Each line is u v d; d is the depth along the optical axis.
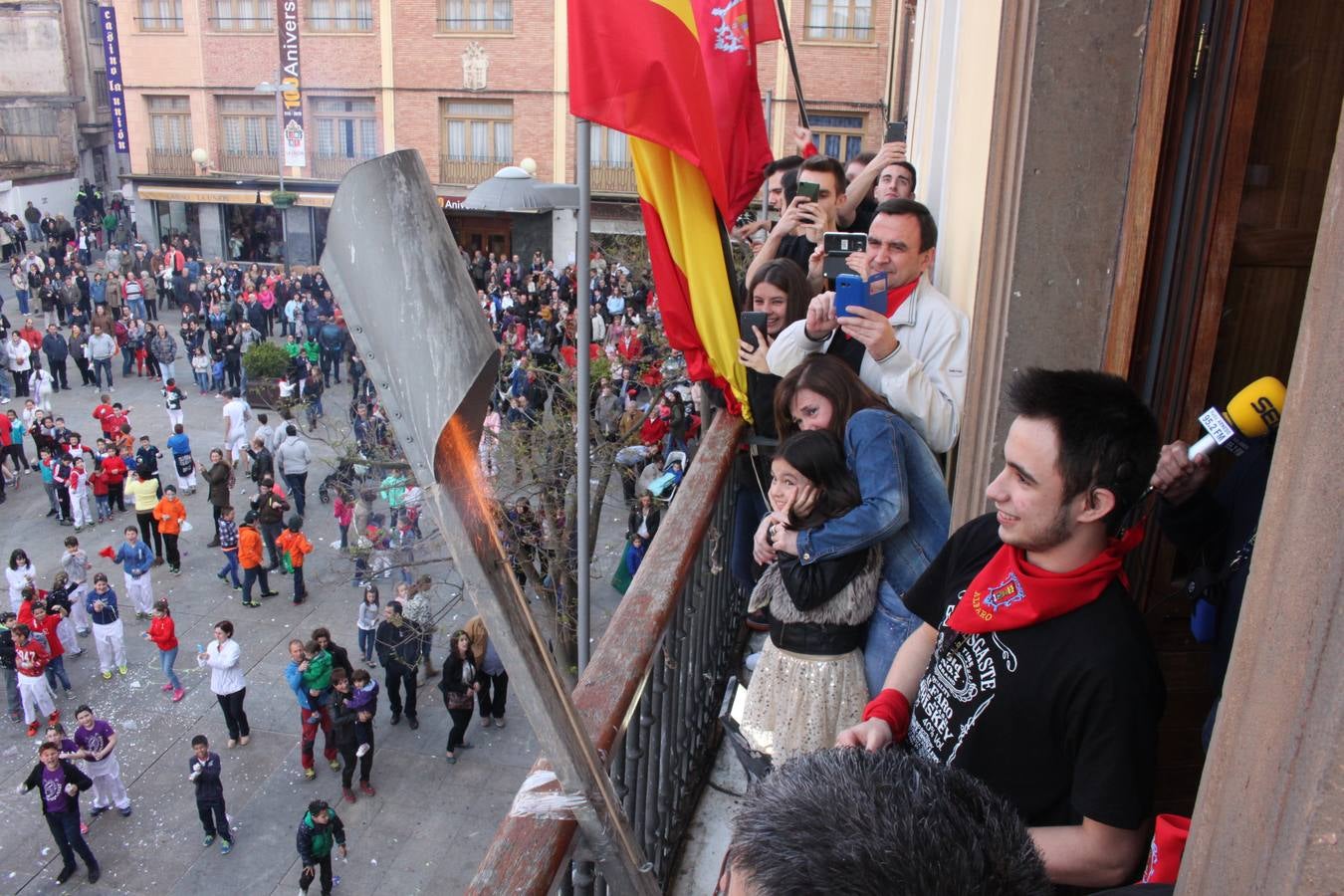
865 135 27.69
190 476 17.88
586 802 0.94
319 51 28.97
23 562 13.91
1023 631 1.54
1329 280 0.78
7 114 36.59
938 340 3.01
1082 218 2.25
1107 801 1.44
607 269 24.38
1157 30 2.06
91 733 10.16
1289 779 0.78
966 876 0.83
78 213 34.62
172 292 29.97
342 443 13.43
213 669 11.23
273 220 32.09
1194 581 1.94
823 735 2.46
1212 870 0.90
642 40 3.37
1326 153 2.07
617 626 2.00
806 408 2.59
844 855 0.83
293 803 10.63
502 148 29.19
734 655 3.77
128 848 10.06
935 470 2.45
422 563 12.55
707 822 2.79
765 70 27.39
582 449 3.79
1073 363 2.33
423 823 10.39
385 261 0.68
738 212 4.64
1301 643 0.78
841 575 2.35
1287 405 0.84
